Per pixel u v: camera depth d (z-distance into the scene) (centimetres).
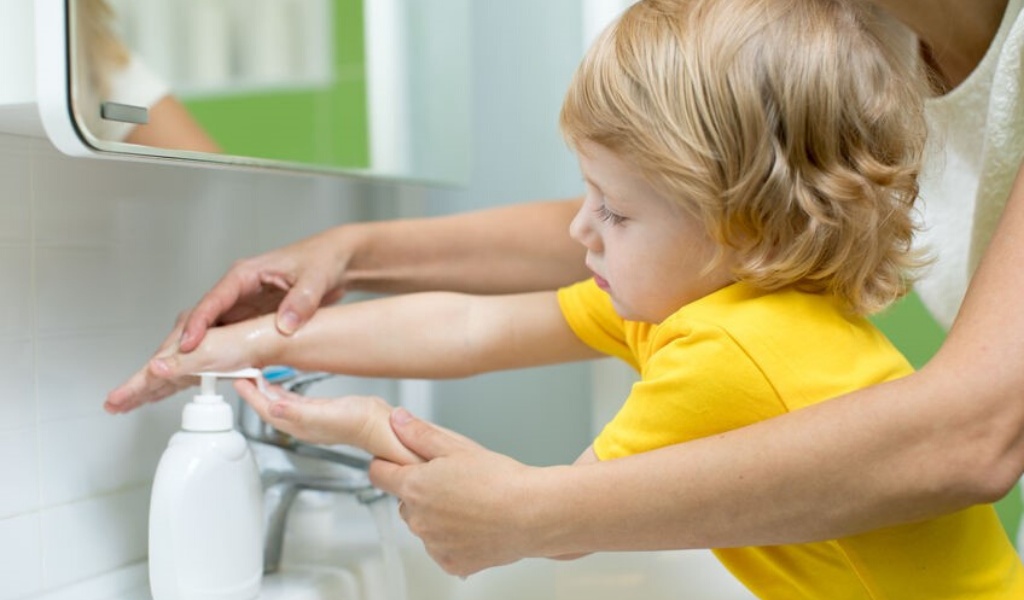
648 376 60
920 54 75
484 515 53
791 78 55
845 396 48
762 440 48
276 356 70
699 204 56
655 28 58
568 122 61
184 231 78
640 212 58
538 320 76
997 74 68
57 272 66
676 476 49
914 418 45
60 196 66
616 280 61
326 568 71
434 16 91
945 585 57
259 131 67
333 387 95
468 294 83
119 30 54
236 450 60
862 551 57
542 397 111
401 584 74
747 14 57
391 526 74
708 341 56
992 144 70
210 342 66
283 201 90
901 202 60
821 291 61
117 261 71
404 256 80
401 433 61
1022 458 46
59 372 66
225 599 59
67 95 50
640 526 50
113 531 71
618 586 89
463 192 113
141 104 55
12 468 63
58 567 66
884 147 59
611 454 59
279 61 69
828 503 47
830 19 58
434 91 92
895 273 62
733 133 55
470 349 75
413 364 74
